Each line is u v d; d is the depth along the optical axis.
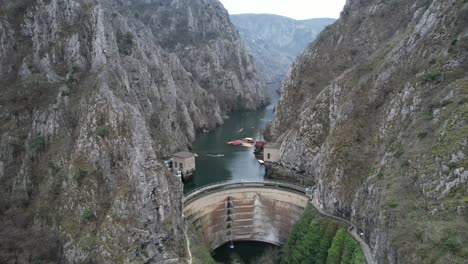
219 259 91.19
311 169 114.12
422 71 75.31
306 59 158.88
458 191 51.28
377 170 73.00
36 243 73.25
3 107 90.12
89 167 79.50
